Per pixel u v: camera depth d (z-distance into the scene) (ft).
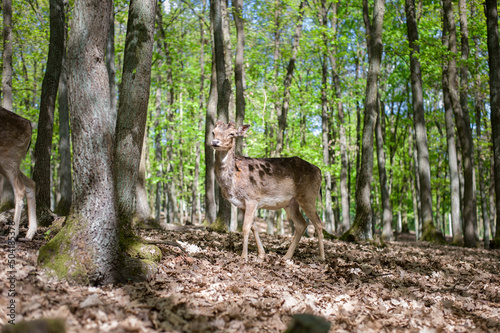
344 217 66.80
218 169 23.13
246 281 17.35
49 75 30.50
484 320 14.67
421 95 53.78
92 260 14.33
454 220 54.03
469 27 59.93
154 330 10.46
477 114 65.92
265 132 75.87
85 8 14.44
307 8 59.98
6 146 17.92
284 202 25.11
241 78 45.44
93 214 14.58
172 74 73.87
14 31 49.47
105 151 14.90
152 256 18.31
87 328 9.78
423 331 12.84
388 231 59.00
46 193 29.32
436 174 93.25
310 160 62.08
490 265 29.55
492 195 73.46
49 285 13.05
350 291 17.57
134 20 19.81
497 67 44.52
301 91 63.82
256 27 62.28
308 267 22.57
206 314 12.27
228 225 40.63
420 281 21.17
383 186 59.82
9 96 33.22
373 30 44.21
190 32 76.89
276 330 11.98
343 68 75.82
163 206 128.57
